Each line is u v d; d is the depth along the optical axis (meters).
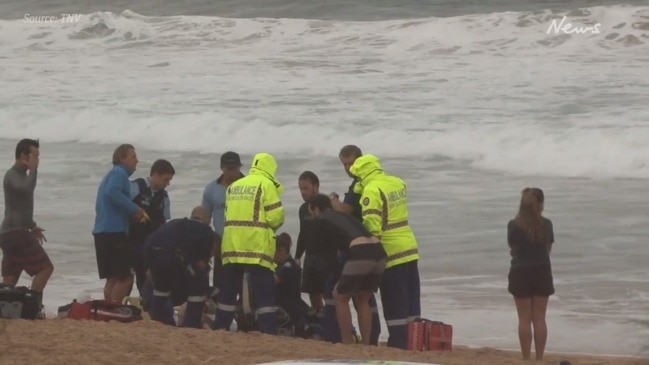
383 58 124.69
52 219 67.25
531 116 93.56
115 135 99.19
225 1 176.00
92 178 81.00
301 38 137.50
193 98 109.94
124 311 38.78
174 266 39.38
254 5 171.38
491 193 72.75
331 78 115.81
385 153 87.62
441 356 35.91
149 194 43.59
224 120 96.81
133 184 43.69
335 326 39.56
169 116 99.88
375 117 96.75
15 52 147.50
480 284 51.69
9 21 162.75
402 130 91.38
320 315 41.59
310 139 91.56
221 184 43.81
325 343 35.94
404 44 129.50
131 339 33.19
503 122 91.75
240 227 39.50
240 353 32.66
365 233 38.50
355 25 137.75
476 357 37.34
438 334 38.22
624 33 123.94
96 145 96.94
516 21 129.50
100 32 151.38
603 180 77.31
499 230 61.84
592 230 61.56
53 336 32.88
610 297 48.84
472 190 73.81
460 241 59.62
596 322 45.12
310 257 40.09
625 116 91.38
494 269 54.22
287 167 84.06
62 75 128.12
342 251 38.94
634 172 79.00
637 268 53.62
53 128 102.06
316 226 39.62
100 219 42.81
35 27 156.62
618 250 57.09
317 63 124.19
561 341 42.56
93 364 29.92
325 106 102.38
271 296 39.66
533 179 78.06
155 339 33.59
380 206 39.12
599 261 55.00
